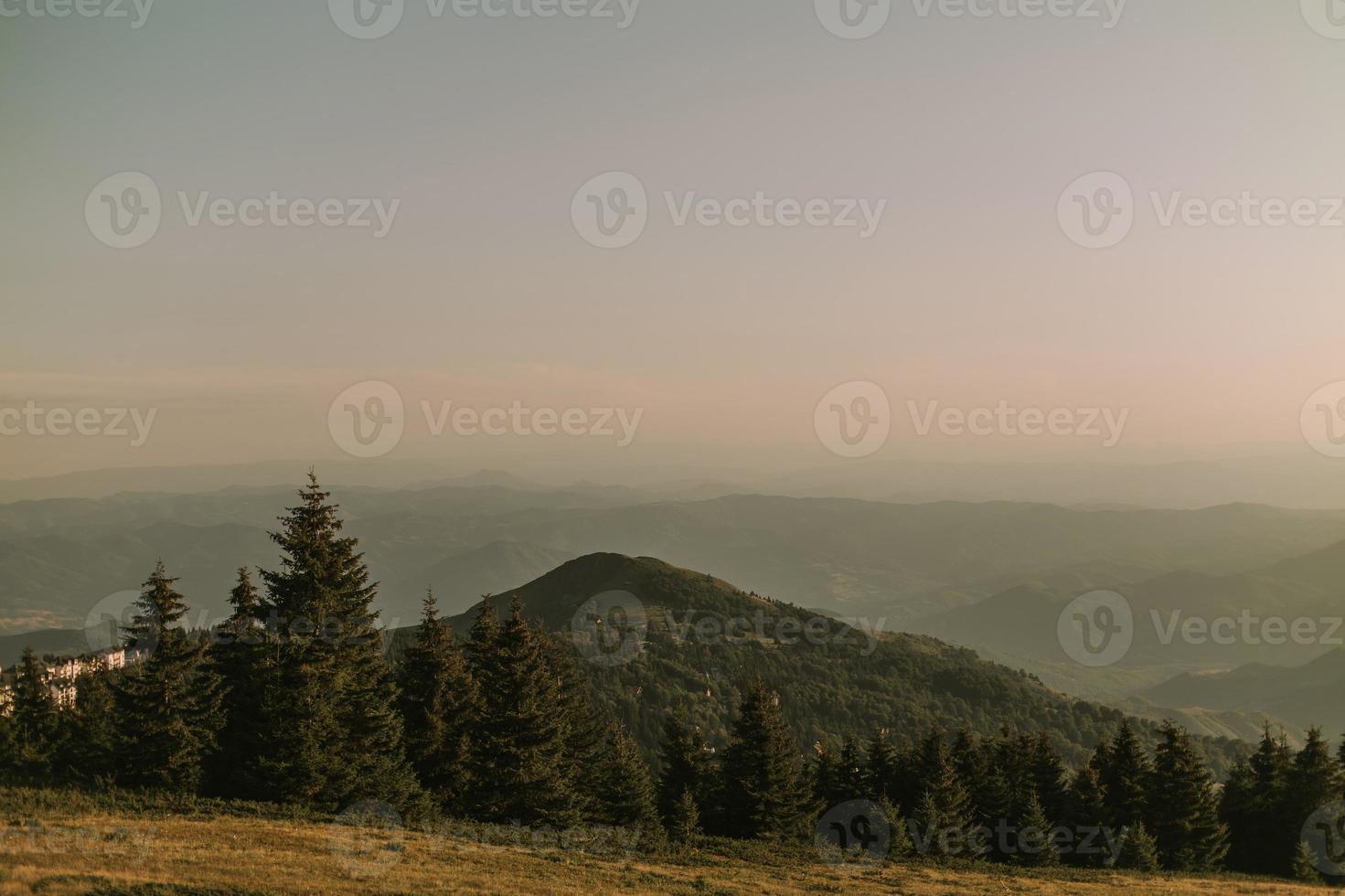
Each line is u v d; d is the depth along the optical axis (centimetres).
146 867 3131
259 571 5394
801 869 5097
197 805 4538
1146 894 5119
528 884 3622
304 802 4822
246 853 3506
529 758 5725
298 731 4888
